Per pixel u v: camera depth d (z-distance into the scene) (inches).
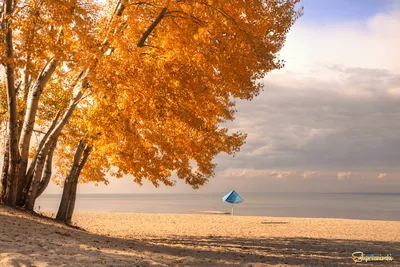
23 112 775.1
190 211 2923.2
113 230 1117.7
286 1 658.8
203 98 585.0
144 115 562.9
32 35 535.5
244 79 589.9
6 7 585.9
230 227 1283.2
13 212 629.0
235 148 754.2
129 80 534.0
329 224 1440.7
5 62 560.1
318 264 583.8
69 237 524.7
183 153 705.6
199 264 478.3
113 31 560.7
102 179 848.3
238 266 493.4
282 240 935.0
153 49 605.3
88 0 572.1
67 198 783.7
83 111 699.4
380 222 1546.5
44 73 724.7
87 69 564.4
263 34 615.8
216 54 552.4
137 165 702.5
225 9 556.7
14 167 699.4
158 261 449.7
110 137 601.3
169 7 561.3
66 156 882.8
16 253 358.6
